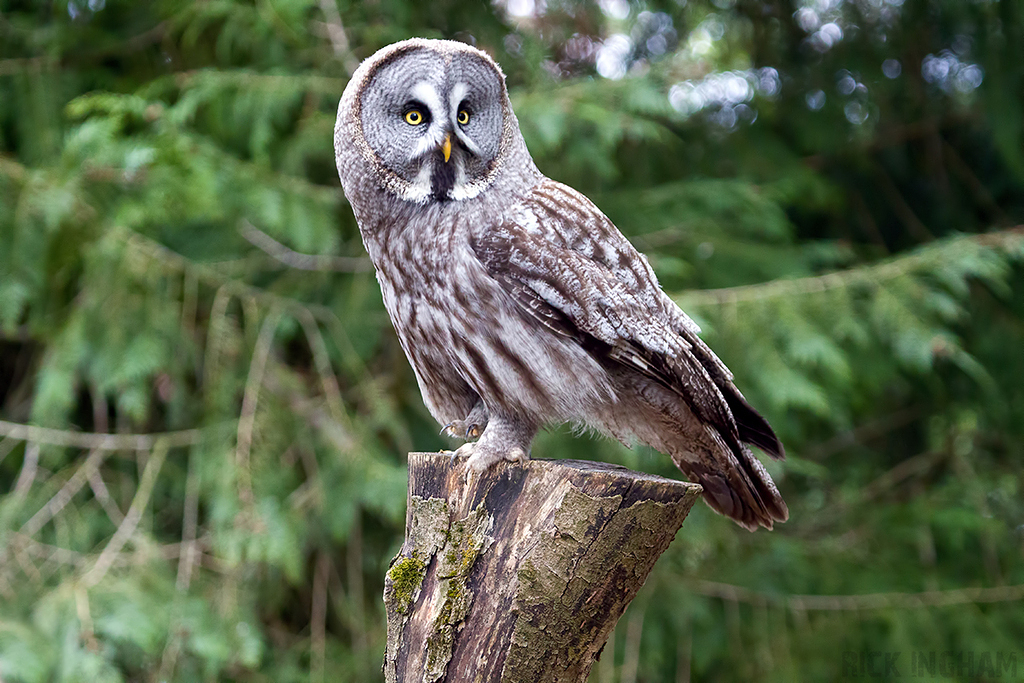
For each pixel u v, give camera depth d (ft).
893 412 22.12
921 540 19.98
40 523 15.83
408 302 9.25
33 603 14.70
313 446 16.58
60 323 15.87
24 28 16.72
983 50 19.11
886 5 20.68
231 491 15.16
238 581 16.05
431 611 7.20
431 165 8.96
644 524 6.81
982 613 18.88
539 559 6.82
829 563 19.69
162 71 18.16
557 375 8.73
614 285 8.81
